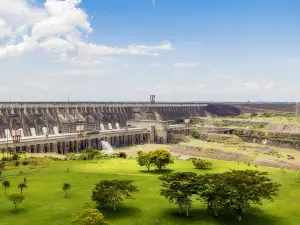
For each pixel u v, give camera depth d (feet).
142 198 260.83
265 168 414.00
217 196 218.38
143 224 208.13
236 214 221.05
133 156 576.20
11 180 314.96
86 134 654.53
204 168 399.24
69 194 266.98
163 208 238.89
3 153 461.37
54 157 477.36
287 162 486.79
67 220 208.95
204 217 224.33
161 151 383.04
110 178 328.29
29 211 225.35
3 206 235.20
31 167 382.22
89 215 176.14
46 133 636.89
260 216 227.61
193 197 271.28
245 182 223.10
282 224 214.48
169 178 237.45
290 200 263.90
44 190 278.46
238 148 629.51
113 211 230.07
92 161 443.73
